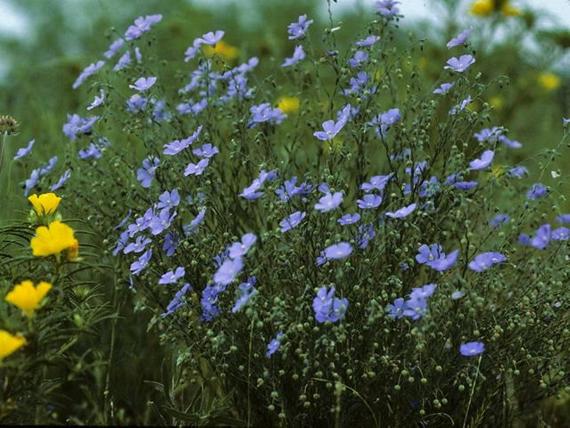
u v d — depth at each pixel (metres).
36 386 1.13
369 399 1.20
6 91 2.23
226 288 1.20
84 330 1.11
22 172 1.65
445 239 1.31
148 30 1.44
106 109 1.40
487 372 1.22
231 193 1.33
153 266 1.28
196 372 1.25
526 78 2.09
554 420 1.33
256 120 1.31
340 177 1.23
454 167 1.24
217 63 1.44
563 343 1.24
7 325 1.08
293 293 1.21
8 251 1.40
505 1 1.96
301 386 1.19
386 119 1.27
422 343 1.12
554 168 1.83
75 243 1.16
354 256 1.20
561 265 1.24
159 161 1.31
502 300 1.26
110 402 1.25
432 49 1.89
